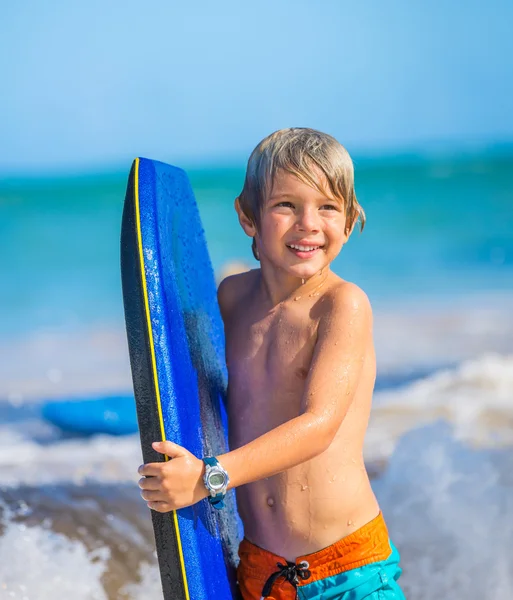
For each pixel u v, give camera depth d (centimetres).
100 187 3566
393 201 2519
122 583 293
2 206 2883
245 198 208
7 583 281
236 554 217
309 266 197
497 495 348
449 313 1088
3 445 547
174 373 174
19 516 335
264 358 207
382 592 199
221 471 170
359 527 201
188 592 169
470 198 2520
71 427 604
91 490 379
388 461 397
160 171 202
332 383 188
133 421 623
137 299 173
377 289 1311
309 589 196
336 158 197
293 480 198
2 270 1695
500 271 1412
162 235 186
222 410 220
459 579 320
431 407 571
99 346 986
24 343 1017
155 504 169
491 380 636
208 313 227
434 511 341
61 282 1534
